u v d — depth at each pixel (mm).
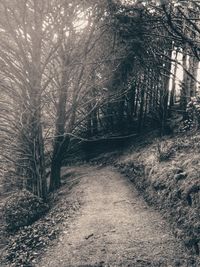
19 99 13297
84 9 14250
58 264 8609
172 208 10227
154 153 14695
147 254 8594
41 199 13766
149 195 12664
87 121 24188
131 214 11523
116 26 14055
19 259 9359
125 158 19359
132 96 23219
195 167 10383
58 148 16828
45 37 13281
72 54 15266
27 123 13477
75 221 11203
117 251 8867
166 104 18469
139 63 17688
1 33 12922
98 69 17500
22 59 13312
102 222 10867
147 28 13211
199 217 8508
